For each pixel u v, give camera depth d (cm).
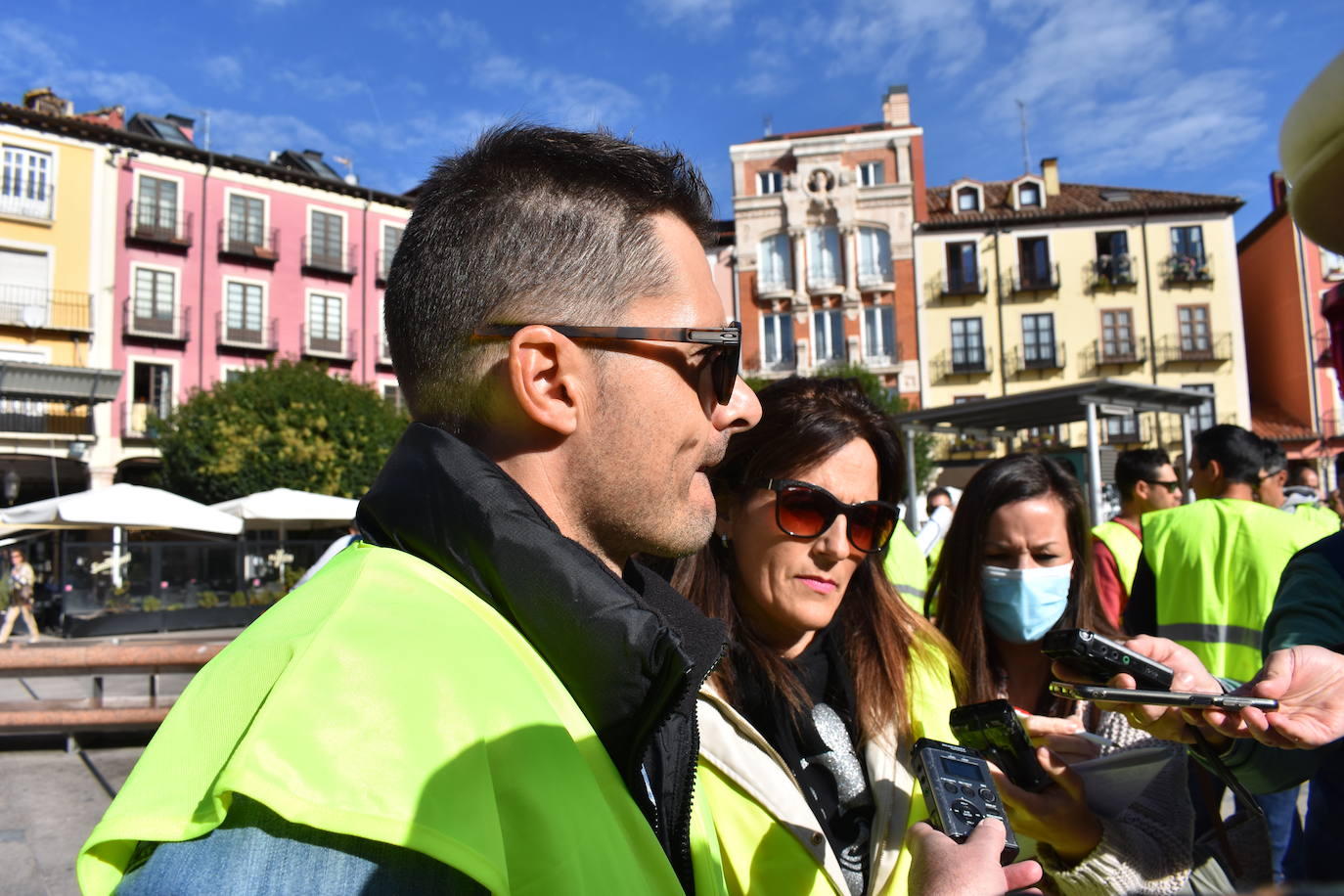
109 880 68
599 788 82
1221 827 190
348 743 67
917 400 3112
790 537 183
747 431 193
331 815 63
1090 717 224
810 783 177
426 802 67
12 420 2516
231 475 2322
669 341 102
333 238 3033
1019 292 3133
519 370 98
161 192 2747
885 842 168
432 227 105
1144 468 482
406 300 106
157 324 2700
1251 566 342
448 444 94
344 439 2441
